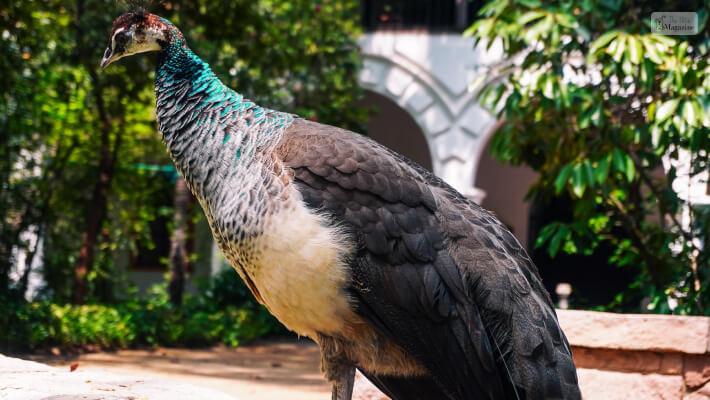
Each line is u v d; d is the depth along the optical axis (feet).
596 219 22.44
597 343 14.85
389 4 44.62
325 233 9.02
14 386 11.93
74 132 39.88
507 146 22.43
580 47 20.79
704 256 20.17
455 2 43.32
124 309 36.19
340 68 40.50
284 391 24.94
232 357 32.42
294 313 9.52
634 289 22.97
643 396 14.79
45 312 31.99
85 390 11.90
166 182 43.86
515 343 8.90
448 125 42.57
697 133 18.07
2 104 35.17
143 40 10.47
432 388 10.11
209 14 36.78
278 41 38.91
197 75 10.30
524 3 19.43
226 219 9.56
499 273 9.12
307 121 10.10
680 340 14.52
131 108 39.45
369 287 9.06
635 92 20.10
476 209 9.87
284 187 9.22
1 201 36.55
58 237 40.70
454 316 9.00
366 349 9.55
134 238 45.11
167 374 27.27
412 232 9.14
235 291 43.55
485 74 21.93
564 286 25.34
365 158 9.38
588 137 22.40
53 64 35.17
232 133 9.80
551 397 8.72
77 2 35.42
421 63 42.91
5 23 33.47
